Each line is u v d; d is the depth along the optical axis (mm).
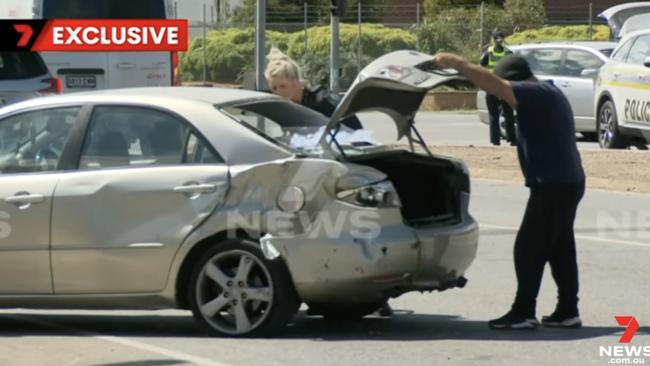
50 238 22812
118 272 22547
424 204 22891
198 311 22375
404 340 22375
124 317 26109
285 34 109875
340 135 23594
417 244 21641
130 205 22422
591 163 49000
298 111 24203
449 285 22781
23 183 23078
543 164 22047
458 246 22703
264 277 21938
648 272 29062
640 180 44625
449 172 23094
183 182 22188
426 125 80125
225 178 22000
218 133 22375
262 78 52844
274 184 21766
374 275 21359
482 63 63250
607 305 25328
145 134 22844
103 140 23031
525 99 21953
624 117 53125
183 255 22172
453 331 23203
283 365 20266
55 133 23375
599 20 116375
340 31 104938
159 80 58469
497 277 29016
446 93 97250
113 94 23531
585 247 32531
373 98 22281
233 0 140000
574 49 62000
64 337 23547
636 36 53656
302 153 22016
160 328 24422
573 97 61031
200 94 23688
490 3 117312
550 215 22250
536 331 22906
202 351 21484
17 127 23656
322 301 22000
